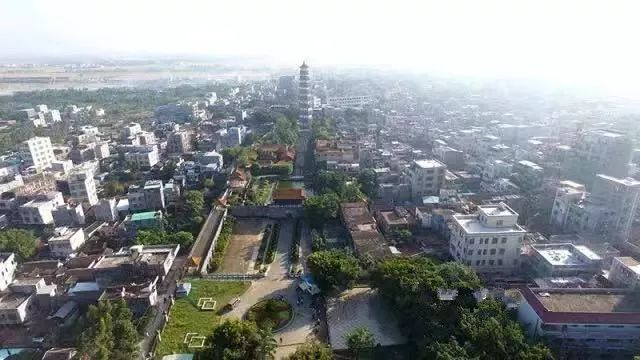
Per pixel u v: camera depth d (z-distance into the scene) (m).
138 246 121.56
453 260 125.06
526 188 175.25
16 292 109.38
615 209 128.75
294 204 174.38
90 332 86.38
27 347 96.81
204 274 124.38
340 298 112.38
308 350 82.69
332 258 113.31
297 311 108.19
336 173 191.00
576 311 85.19
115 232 147.50
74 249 136.38
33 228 151.75
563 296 91.00
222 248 141.88
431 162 174.75
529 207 155.62
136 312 104.25
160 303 108.31
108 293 105.44
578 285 102.25
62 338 98.50
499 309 88.69
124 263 114.25
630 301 89.06
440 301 91.62
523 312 93.31
